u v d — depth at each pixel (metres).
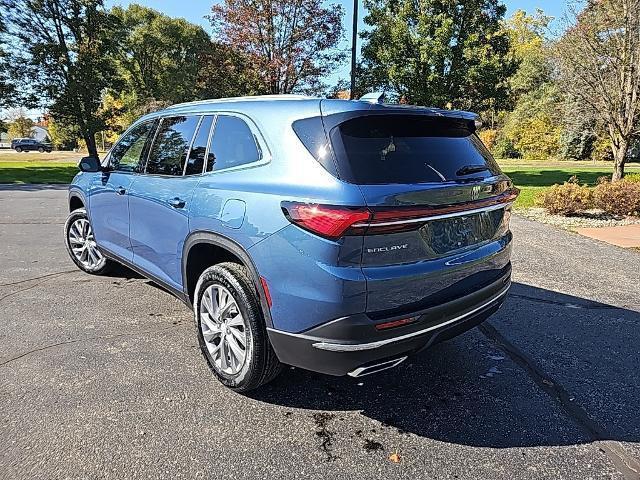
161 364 3.21
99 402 2.73
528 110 38.62
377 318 2.29
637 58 13.51
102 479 2.13
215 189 2.87
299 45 19.19
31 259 5.83
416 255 2.40
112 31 23.77
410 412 2.74
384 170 2.39
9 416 2.57
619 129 14.38
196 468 2.23
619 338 3.77
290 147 2.52
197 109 3.37
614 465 2.30
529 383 3.08
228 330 2.87
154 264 3.68
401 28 17.38
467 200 2.60
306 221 2.27
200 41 41.75
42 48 21.33
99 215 4.52
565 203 9.62
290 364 2.51
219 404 2.76
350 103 2.52
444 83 17.66
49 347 3.42
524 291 4.88
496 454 2.38
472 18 17.97
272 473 2.21
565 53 14.49
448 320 2.58
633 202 9.42
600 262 6.05
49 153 49.91
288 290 2.38
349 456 2.35
